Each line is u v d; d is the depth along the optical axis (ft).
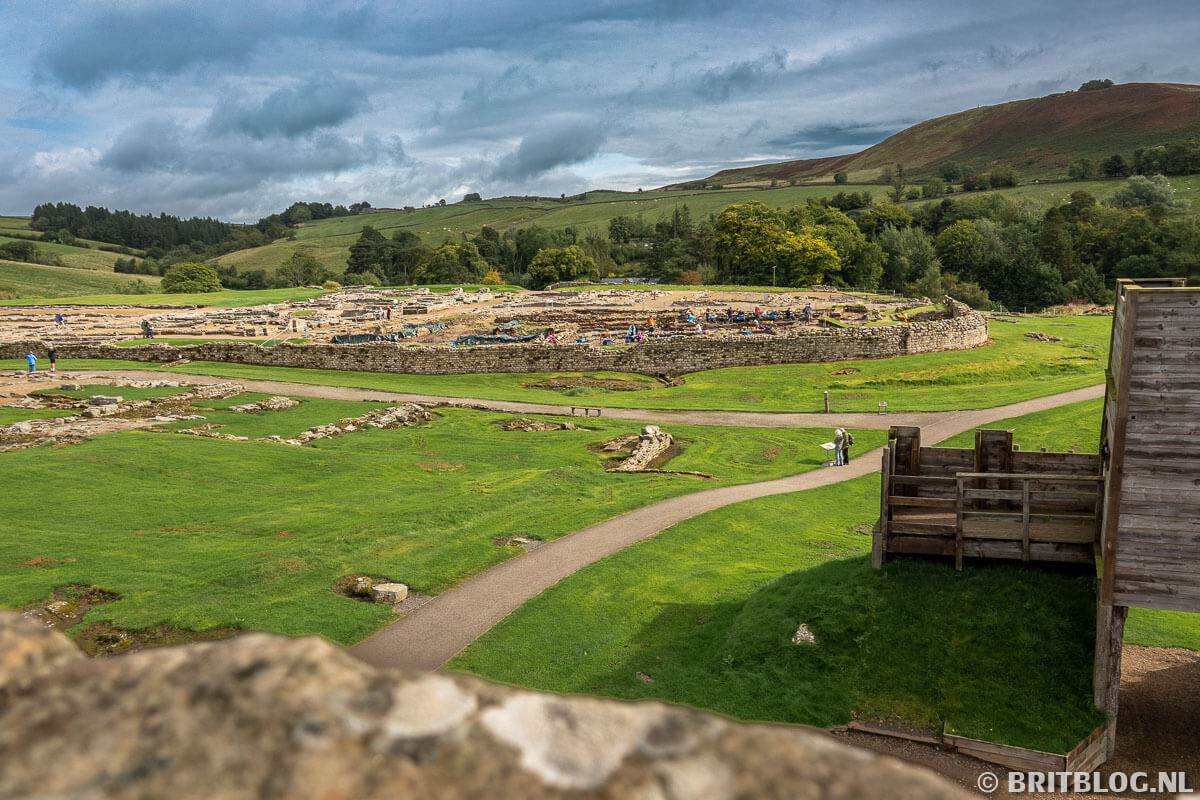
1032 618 57.00
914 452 70.28
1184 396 48.65
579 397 201.46
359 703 9.16
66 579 73.56
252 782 8.13
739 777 8.64
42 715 8.98
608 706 9.73
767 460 144.46
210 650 10.06
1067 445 141.38
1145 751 52.54
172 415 156.97
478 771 8.52
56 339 255.70
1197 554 49.52
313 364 231.30
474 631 69.15
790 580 70.79
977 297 453.17
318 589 75.77
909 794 8.38
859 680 57.41
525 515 101.76
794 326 285.02
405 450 145.38
